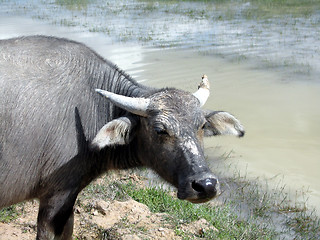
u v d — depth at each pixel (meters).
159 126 4.24
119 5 22.84
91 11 21.17
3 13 20.59
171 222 5.71
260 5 21.94
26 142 4.47
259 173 7.64
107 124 4.24
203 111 4.68
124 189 6.58
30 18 19.31
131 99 4.43
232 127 4.77
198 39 15.75
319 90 11.05
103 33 16.39
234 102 10.28
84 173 4.77
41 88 4.52
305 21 18.27
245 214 6.38
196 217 5.92
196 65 12.76
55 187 4.61
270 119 9.55
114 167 4.96
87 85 4.74
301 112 9.87
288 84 11.44
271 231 5.90
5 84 4.42
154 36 16.06
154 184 6.97
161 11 20.95
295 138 8.83
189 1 23.62
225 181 7.34
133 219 5.75
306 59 13.43
